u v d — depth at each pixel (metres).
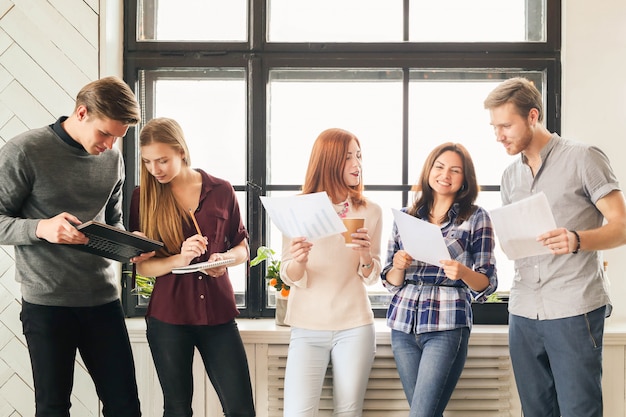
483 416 2.65
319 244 2.40
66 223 1.93
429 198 2.42
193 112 2.96
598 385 2.12
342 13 2.94
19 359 2.68
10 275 2.68
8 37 2.71
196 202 2.33
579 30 2.80
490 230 2.37
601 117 2.81
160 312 2.26
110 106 2.02
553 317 2.14
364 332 2.39
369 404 2.64
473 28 2.93
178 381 2.27
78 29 2.72
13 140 2.08
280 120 2.95
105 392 2.25
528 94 2.15
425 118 2.93
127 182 2.91
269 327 2.70
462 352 2.32
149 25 2.95
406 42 2.89
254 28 2.89
